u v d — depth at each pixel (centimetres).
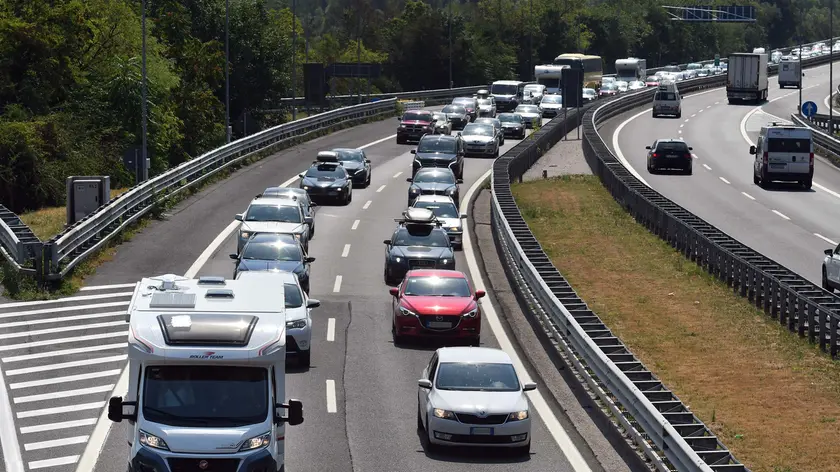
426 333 3075
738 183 6762
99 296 3584
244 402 1755
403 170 7112
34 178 5791
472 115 10269
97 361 2830
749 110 11600
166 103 8162
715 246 4088
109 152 6862
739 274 3838
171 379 1759
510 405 2175
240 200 5572
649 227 5147
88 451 2142
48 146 6222
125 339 3058
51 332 3125
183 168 5603
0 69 7019
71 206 4691
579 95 9038
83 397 2520
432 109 12206
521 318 3481
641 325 3431
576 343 2769
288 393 2584
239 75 10544
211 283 1970
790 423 2448
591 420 2434
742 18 14588
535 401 2580
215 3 10662
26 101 7006
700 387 2750
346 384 2688
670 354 3086
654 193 5488
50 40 7244
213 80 9694
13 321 3253
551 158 7888
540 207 5847
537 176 7088
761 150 6556
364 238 4838
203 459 1700
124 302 3503
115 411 1745
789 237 4959
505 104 11725
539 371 2861
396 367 2873
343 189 5678
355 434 2291
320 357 2952
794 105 12306
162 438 1700
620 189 5881
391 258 3953
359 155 6425
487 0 19700
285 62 10844
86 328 3175
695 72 16988
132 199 4734
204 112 8931
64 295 3597
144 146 5756
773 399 2638
